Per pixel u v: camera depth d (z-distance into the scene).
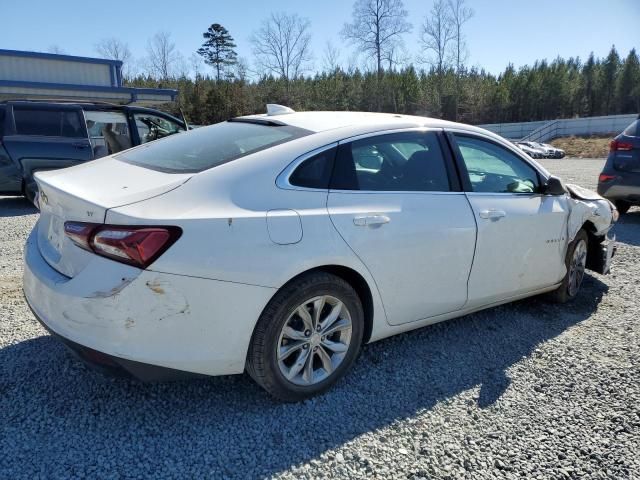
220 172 2.50
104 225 2.19
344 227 2.64
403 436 2.46
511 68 82.62
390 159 2.99
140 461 2.22
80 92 14.27
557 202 3.86
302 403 2.69
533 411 2.70
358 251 2.68
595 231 4.41
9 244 5.81
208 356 2.34
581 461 2.33
